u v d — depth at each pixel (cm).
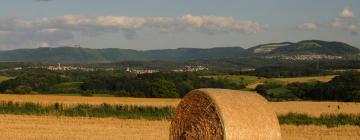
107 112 3950
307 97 8444
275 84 9331
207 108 1545
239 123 1466
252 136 1467
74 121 3234
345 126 3294
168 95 8125
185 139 1647
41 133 2458
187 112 1648
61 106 4194
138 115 3853
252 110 1498
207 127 1547
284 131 2847
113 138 2300
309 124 3462
